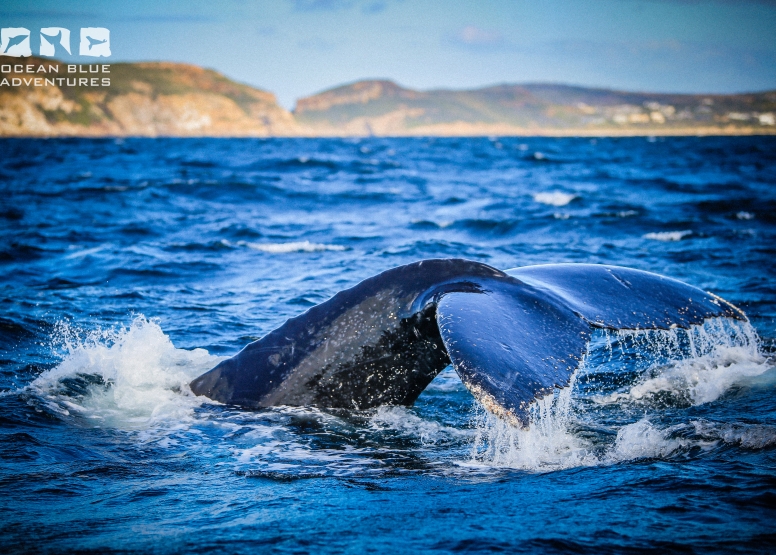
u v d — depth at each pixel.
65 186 111.69
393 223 78.06
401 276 22.56
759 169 160.00
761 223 73.94
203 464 20.61
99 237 67.12
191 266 54.69
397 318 22.17
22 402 25.47
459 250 60.91
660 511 16.64
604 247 62.19
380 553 15.10
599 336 33.03
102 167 158.38
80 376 27.94
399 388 22.88
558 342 19.08
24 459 21.02
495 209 87.12
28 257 56.94
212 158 194.88
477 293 20.59
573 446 21.22
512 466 20.08
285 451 21.33
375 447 21.64
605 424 23.08
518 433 21.59
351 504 17.70
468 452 21.28
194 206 91.75
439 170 157.38
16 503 18.12
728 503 16.92
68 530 16.53
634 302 21.19
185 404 24.58
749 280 47.97
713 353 30.06
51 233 68.12
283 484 19.16
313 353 23.34
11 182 118.81
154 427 23.16
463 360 17.47
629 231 70.19
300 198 100.19
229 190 104.19
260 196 100.69
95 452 21.52
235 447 21.64
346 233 71.06
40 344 34.03
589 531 15.77
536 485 18.53
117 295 44.94
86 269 53.06
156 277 51.00
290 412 23.28
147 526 16.70
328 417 22.92
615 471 19.20
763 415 23.28
